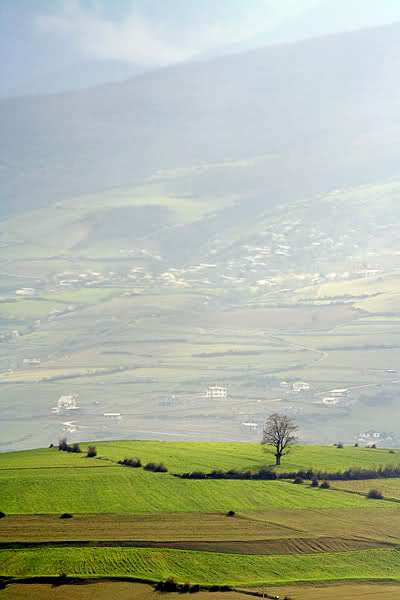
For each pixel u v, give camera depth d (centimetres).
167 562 10744
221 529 12200
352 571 11162
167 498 13575
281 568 11012
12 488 13650
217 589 10106
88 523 11944
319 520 13075
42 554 10644
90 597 9556
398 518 13462
